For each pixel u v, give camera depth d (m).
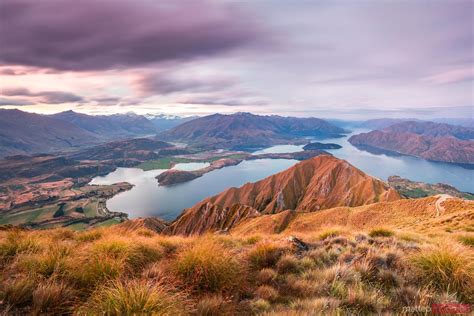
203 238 10.48
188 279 6.52
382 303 5.56
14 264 7.18
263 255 8.73
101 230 14.13
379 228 12.73
